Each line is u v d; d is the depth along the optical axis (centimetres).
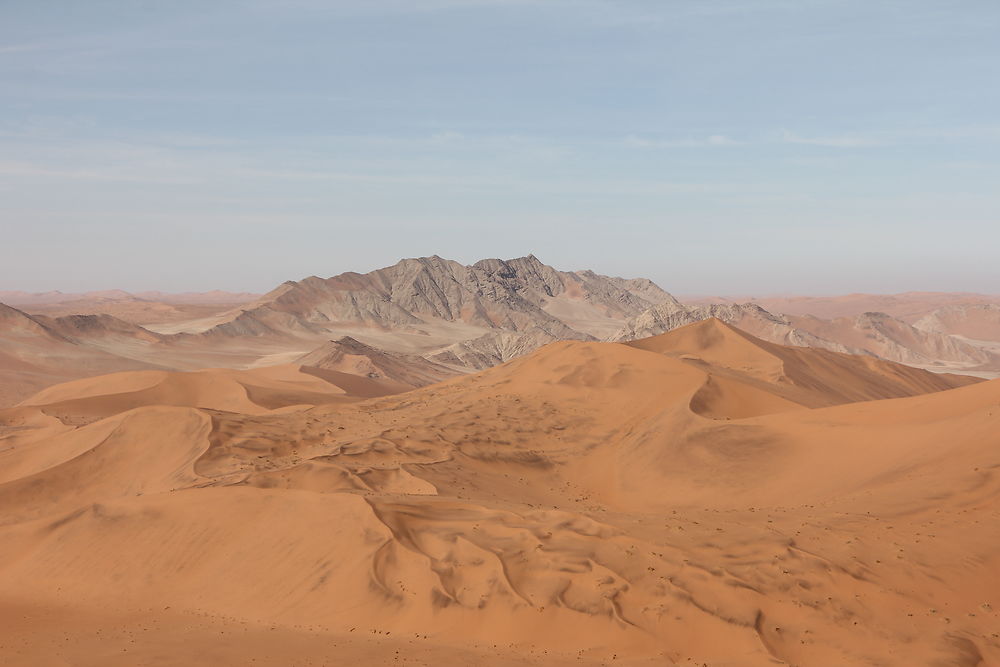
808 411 4153
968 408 3403
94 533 3184
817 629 1875
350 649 1942
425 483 3594
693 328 8556
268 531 2855
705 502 3394
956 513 2322
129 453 4725
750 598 1983
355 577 2428
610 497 3834
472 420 4909
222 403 8225
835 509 2531
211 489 3253
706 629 1919
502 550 2356
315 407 6297
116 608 2641
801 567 2078
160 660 1859
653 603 2020
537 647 1967
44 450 5234
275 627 2280
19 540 3288
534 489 3959
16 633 2339
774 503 3095
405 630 2156
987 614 1883
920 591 1966
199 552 2897
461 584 2252
